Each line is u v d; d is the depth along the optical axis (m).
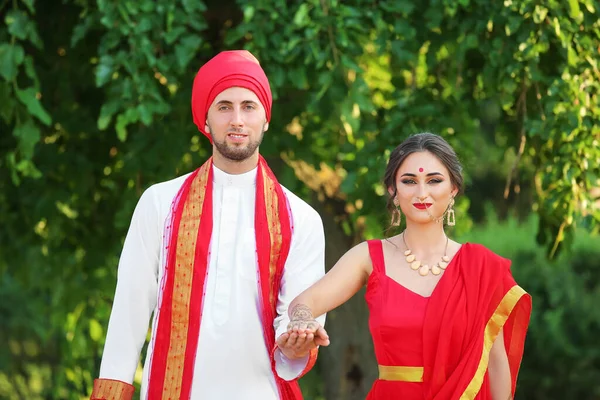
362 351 8.55
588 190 6.96
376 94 8.45
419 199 4.55
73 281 8.95
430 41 7.02
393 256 4.64
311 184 8.48
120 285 4.86
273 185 4.96
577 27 6.74
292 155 7.73
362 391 8.56
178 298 4.79
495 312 4.54
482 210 18.81
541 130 6.73
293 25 6.58
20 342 13.74
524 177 8.18
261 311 4.79
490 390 4.59
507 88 6.75
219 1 7.55
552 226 7.35
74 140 8.16
